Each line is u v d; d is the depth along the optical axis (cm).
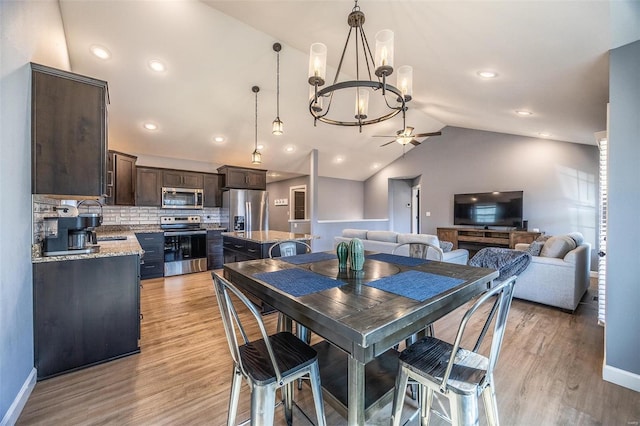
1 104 151
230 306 126
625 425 152
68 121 207
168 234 496
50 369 197
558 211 539
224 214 580
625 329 183
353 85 159
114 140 458
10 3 160
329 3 199
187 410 166
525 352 228
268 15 249
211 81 366
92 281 213
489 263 356
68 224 218
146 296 382
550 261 328
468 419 110
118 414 162
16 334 165
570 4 140
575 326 279
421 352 138
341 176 833
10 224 160
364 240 464
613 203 185
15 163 168
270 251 279
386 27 212
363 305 122
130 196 471
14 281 163
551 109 321
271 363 130
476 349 139
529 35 175
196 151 528
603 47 178
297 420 160
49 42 223
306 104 445
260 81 379
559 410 164
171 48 307
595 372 200
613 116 183
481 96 332
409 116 586
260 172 620
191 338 260
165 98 381
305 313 123
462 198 658
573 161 524
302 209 828
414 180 846
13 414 156
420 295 135
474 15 168
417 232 841
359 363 114
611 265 187
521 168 583
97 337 215
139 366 213
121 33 282
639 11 144
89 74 324
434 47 224
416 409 169
